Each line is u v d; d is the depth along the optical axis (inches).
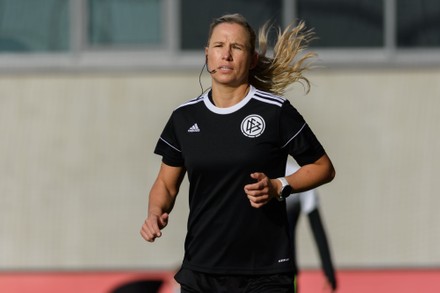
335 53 1338.6
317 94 1327.5
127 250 1326.3
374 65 1333.7
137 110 1338.6
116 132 1334.9
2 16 1353.3
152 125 1337.4
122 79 1342.3
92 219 1328.7
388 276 1277.1
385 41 1339.8
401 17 1343.5
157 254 1322.6
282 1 1331.2
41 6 1354.6
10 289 1291.8
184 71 1341.0
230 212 596.4
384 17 1341.0
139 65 1342.3
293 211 875.4
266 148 591.2
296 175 598.5
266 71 650.2
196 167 597.9
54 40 1353.3
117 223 1330.0
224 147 592.1
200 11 1347.2
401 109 1330.0
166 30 1349.7
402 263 1318.9
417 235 1318.9
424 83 1333.7
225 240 599.2
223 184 594.2
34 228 1330.0
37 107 1339.8
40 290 1291.8
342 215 1322.6
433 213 1318.9
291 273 603.8
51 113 1338.6
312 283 1272.1
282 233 602.2
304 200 902.4
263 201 561.0
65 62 1346.0
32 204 1331.2
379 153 1326.3
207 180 598.9
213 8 1346.0
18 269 1326.3
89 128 1334.9
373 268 1318.9
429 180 1321.4
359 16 1341.0
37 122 1337.4
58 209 1331.2
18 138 1334.9
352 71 1331.2
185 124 605.3
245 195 593.9
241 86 601.0
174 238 1315.2
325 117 1326.3
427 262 1318.9
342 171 1323.8
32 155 1334.9
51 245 1328.7
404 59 1337.4
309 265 1311.5
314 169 603.5
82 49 1349.7
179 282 614.2
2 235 1327.5
